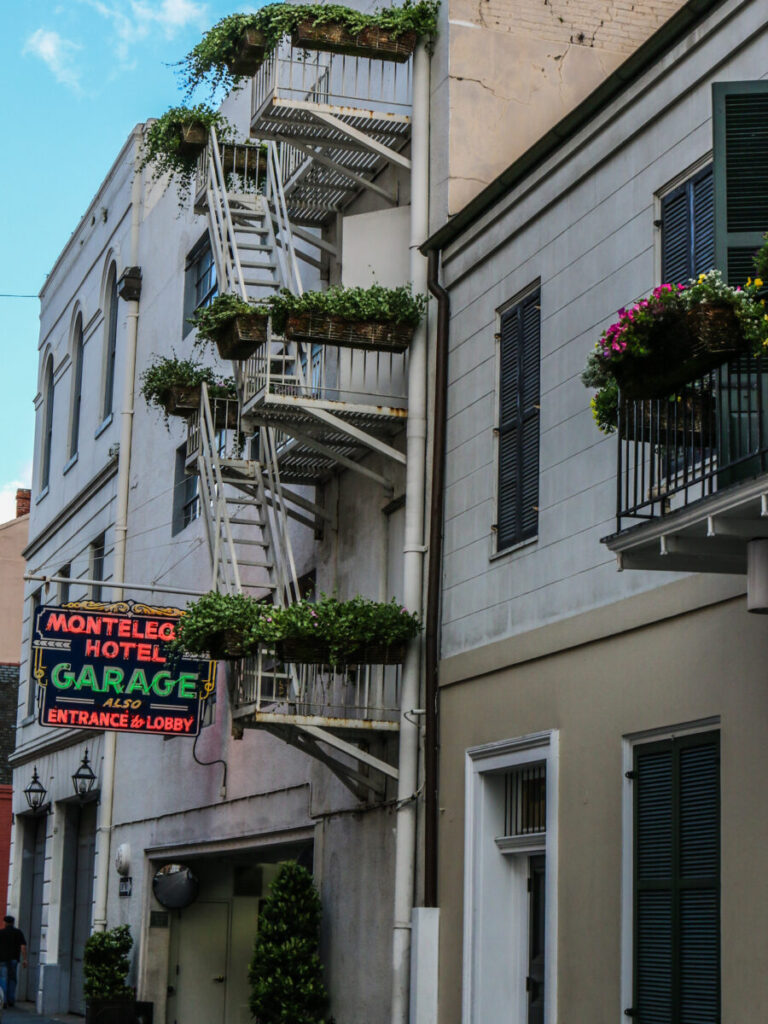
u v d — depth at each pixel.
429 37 16.23
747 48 11.08
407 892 14.60
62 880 28.59
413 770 14.84
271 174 18.02
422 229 15.88
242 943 22.38
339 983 16.22
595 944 11.55
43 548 32.38
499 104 16.02
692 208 11.51
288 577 19.27
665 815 10.98
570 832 12.11
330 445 16.89
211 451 17.91
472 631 14.16
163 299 26.02
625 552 10.00
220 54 17.16
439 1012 13.95
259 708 14.95
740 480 9.19
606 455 12.21
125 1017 21.91
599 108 12.76
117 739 25.91
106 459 28.09
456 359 15.09
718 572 10.09
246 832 19.86
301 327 15.23
